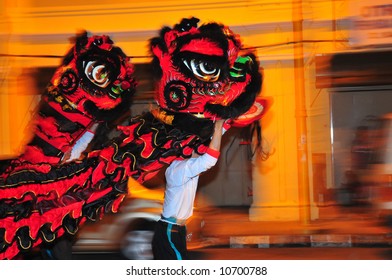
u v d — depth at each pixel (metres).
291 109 10.43
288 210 10.53
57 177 5.41
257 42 10.11
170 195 5.14
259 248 9.47
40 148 5.76
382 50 9.88
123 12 9.91
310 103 10.52
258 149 8.49
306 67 10.34
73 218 5.32
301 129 10.43
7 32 10.24
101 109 5.86
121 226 7.89
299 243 9.74
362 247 9.37
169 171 5.17
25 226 5.25
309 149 10.60
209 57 5.30
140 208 7.90
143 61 7.80
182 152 5.23
